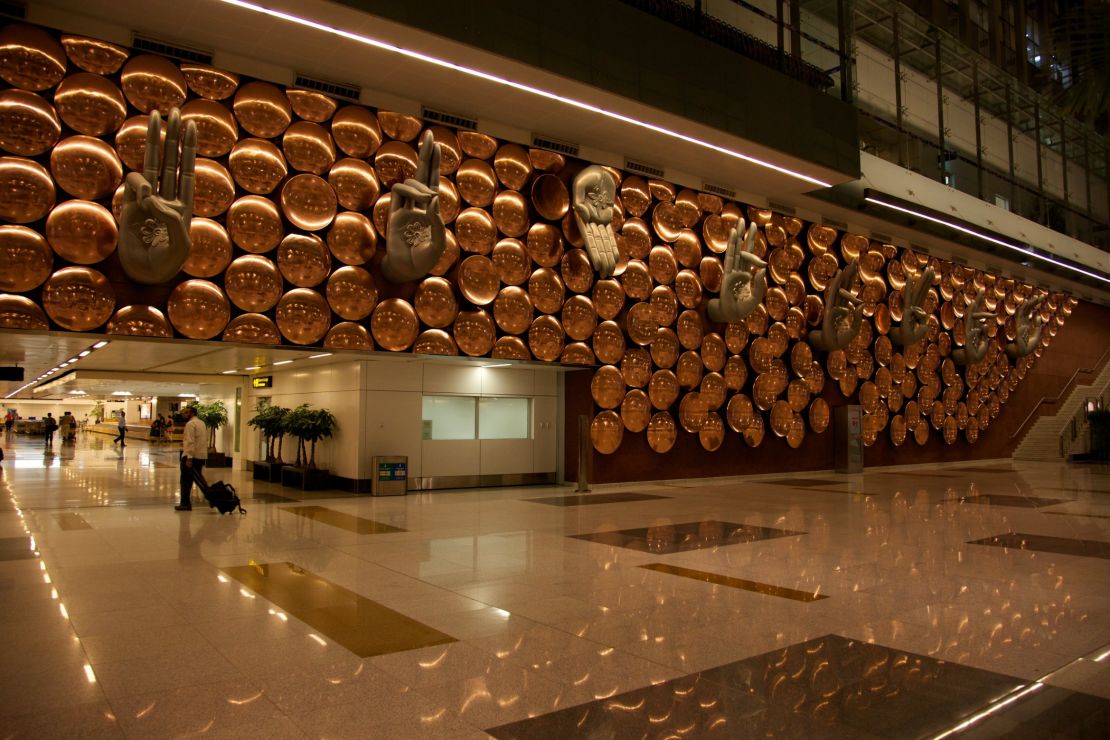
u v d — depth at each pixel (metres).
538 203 15.45
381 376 15.13
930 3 25.11
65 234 10.64
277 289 12.47
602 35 13.86
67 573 7.33
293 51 12.20
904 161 23.08
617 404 16.80
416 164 13.98
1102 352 33.72
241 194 12.31
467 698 4.22
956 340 25.53
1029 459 27.78
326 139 13.05
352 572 7.52
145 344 12.45
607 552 8.70
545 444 17.27
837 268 21.31
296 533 9.90
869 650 5.11
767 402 19.52
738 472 19.09
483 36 12.26
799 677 4.58
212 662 4.78
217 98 12.10
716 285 18.55
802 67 18.62
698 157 17.05
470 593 6.68
